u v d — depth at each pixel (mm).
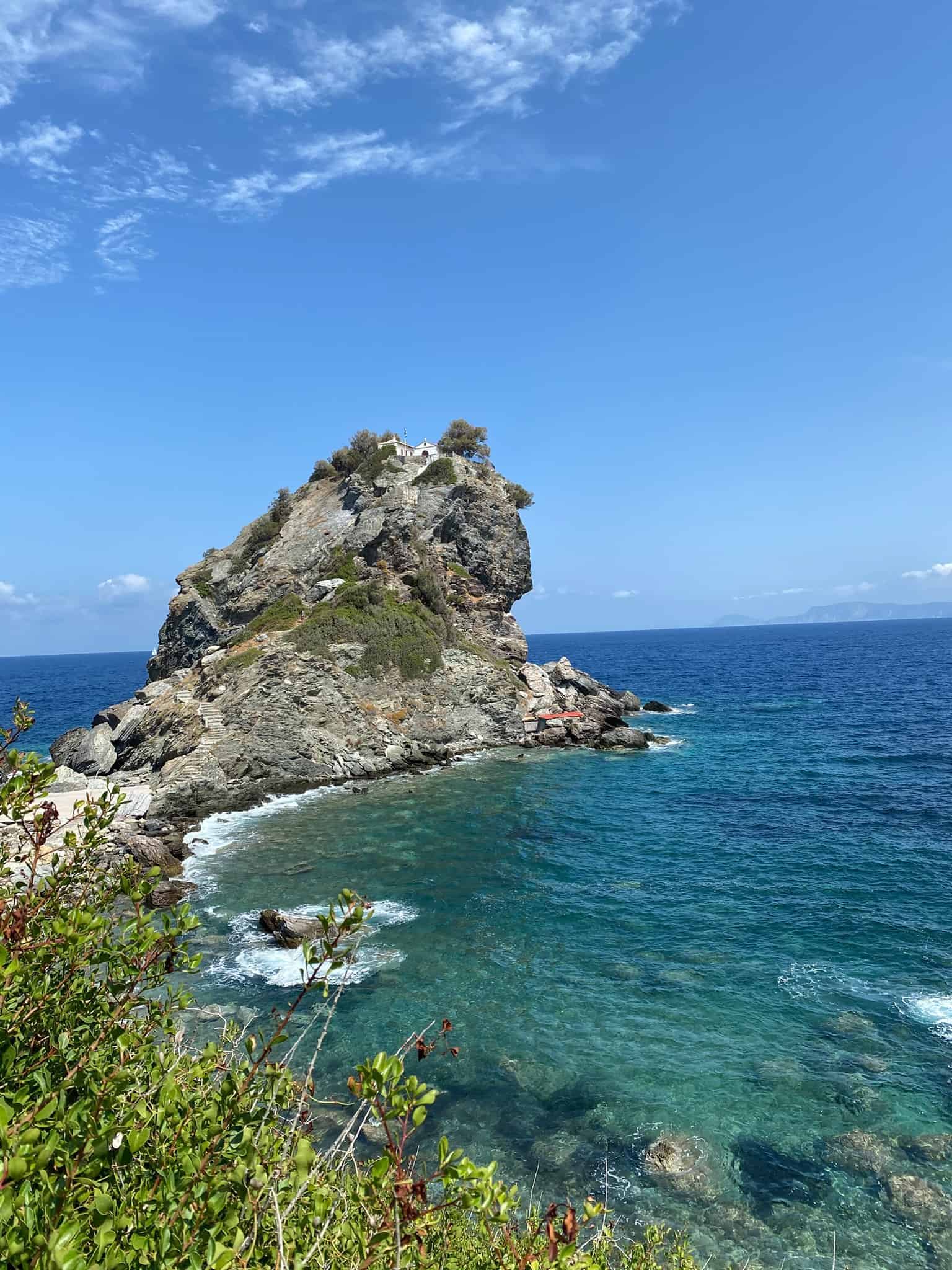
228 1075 4664
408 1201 3533
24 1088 3967
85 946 5000
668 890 28156
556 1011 19344
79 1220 3250
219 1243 3381
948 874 28750
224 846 35688
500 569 81938
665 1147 14297
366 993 20312
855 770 48500
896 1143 14406
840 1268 11852
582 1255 3803
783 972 21266
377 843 35438
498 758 57688
